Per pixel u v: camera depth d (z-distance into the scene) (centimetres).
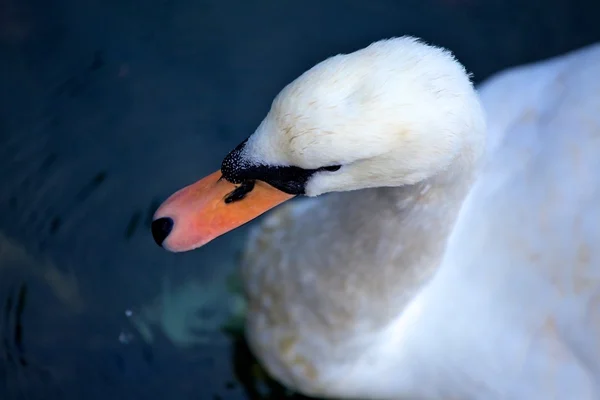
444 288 720
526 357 700
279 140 511
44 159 898
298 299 702
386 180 530
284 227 722
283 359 751
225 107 927
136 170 902
